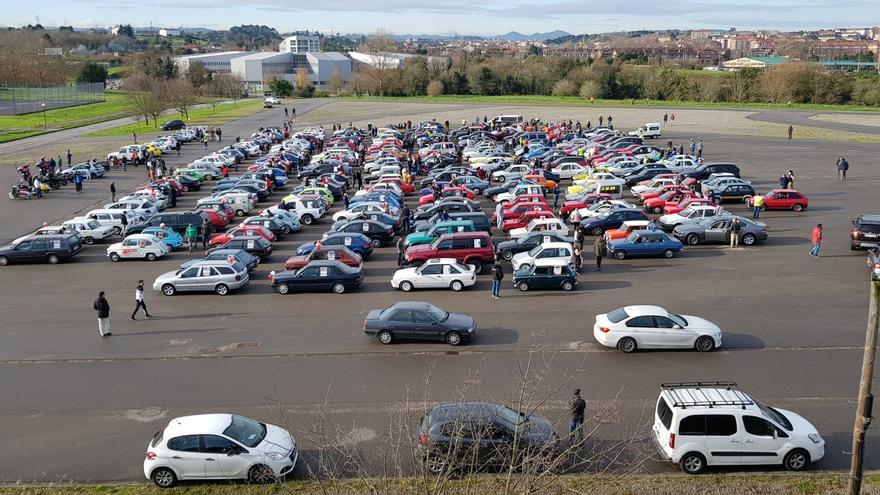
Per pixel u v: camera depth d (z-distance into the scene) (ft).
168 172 217.77
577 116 354.13
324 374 70.90
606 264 111.65
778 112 345.31
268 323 87.45
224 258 106.42
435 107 417.69
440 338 77.61
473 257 108.27
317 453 55.72
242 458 50.98
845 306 86.89
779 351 73.46
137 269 116.67
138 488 50.88
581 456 53.42
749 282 98.48
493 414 51.37
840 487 48.29
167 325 87.61
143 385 69.46
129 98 390.63
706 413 50.98
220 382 69.62
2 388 69.46
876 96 374.43
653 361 71.87
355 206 143.95
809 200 155.53
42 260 120.98
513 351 75.77
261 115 401.49
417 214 141.28
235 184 175.11
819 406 61.11
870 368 38.83
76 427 61.05
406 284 100.07
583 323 83.97
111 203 163.22
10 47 603.67
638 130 279.49
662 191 157.79
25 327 87.76
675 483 49.19
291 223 141.49
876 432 56.70
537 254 106.42
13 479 52.90
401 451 54.95
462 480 46.65
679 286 97.76
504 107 405.59
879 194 158.92
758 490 48.03
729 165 176.14
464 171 187.93
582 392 64.90
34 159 245.65
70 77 640.99
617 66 499.92
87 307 95.86
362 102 467.52
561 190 181.57
